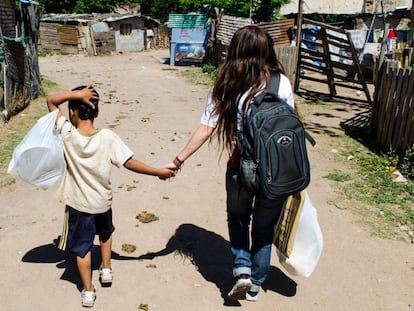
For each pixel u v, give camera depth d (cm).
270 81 264
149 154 642
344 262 360
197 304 303
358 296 317
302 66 1262
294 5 2214
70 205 285
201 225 422
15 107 845
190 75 1638
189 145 291
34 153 279
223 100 269
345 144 714
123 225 415
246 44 263
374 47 1752
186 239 394
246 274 282
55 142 279
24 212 439
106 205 291
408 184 528
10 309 293
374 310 303
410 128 593
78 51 2669
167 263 353
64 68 1864
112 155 288
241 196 281
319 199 484
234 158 277
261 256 291
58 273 334
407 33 1791
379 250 379
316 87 1384
